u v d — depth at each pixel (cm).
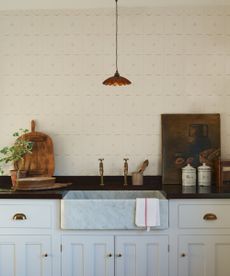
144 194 269
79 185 287
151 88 295
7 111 296
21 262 240
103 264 239
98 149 296
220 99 294
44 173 292
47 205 239
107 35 294
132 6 293
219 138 292
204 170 279
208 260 237
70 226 235
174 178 291
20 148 278
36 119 296
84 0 287
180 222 237
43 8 294
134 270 239
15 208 240
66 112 296
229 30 293
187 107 295
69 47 294
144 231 238
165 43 294
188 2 290
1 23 295
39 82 295
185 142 293
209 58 294
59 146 296
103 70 295
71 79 295
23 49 295
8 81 295
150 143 296
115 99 295
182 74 294
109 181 295
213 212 237
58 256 239
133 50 294
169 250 237
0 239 240
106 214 235
